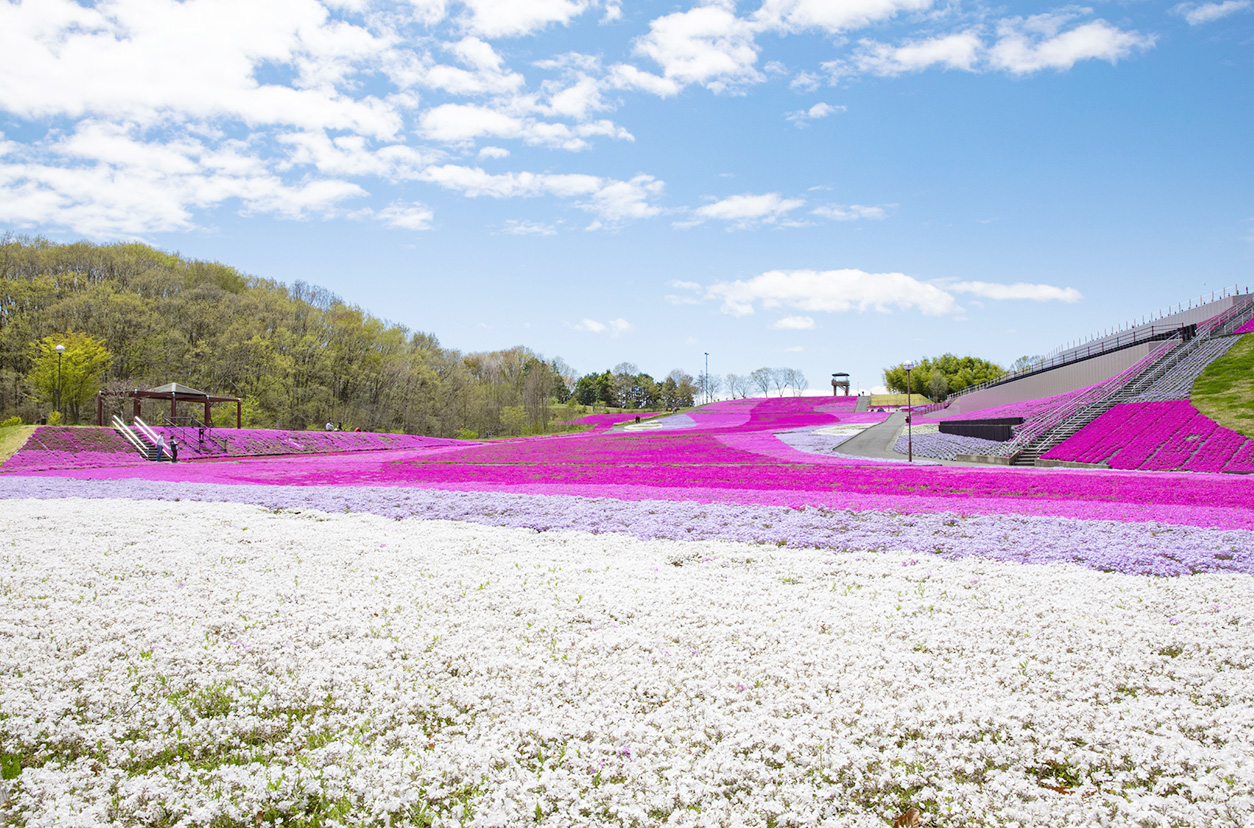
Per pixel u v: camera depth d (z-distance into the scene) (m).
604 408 172.00
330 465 35.53
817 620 8.93
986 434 44.81
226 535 14.78
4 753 5.93
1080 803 5.14
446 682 7.25
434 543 14.03
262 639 8.43
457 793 5.34
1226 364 41.53
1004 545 12.85
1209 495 18.48
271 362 77.19
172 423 50.62
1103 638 8.13
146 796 5.25
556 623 8.97
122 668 7.58
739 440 53.28
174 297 81.56
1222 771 5.43
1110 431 35.56
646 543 13.89
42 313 67.94
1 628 8.61
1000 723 6.21
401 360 96.25
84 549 13.23
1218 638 8.09
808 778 5.48
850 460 34.97
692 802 5.17
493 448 52.28
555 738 6.07
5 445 37.38
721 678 7.23
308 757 5.81
